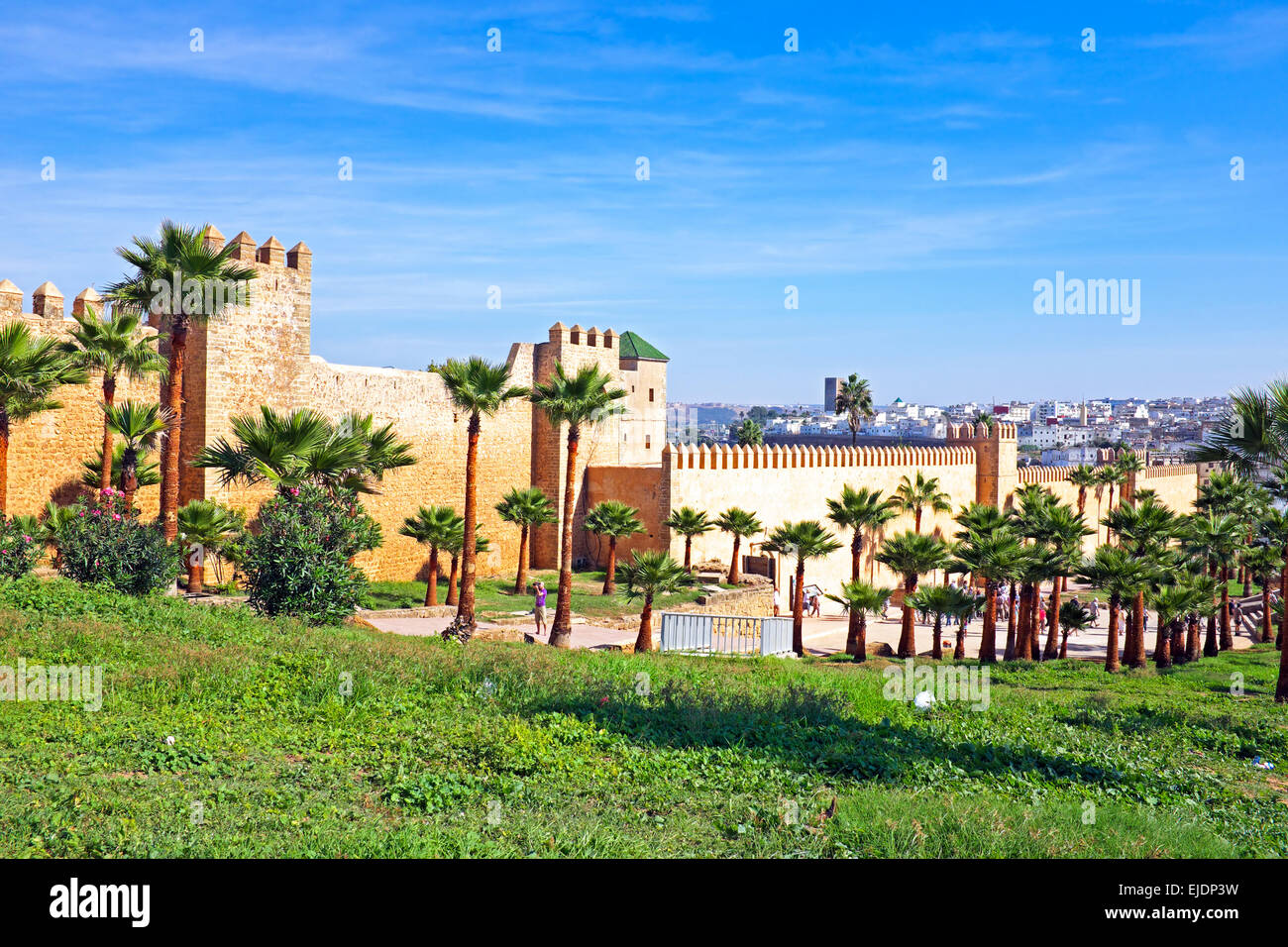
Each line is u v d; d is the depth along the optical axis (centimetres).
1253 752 1675
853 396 8594
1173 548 3816
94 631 1543
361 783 1023
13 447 2961
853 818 983
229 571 3416
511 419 5066
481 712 1359
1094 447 16462
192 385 3472
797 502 5491
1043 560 3362
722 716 1419
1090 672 3002
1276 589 4962
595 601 4075
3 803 845
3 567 1962
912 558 3347
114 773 977
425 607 3556
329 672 1478
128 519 2203
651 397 6769
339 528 2305
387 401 4309
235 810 891
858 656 3253
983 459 7288
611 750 1205
